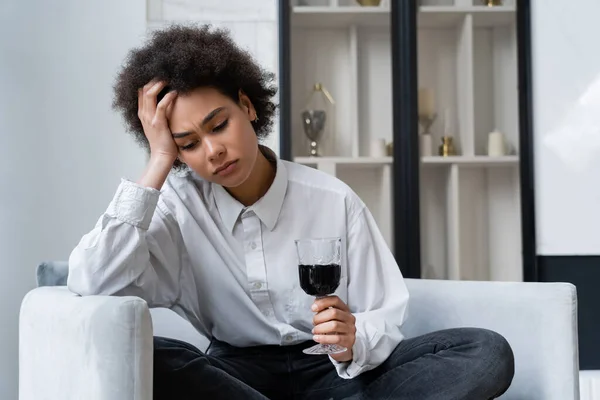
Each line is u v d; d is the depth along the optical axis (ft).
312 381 5.79
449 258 9.88
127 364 4.35
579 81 9.90
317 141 9.78
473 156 9.94
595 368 9.80
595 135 9.86
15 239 9.43
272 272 5.75
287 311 5.79
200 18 9.65
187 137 5.24
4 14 9.47
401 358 5.36
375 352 5.31
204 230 5.83
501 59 9.98
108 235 5.28
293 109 9.73
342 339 4.95
